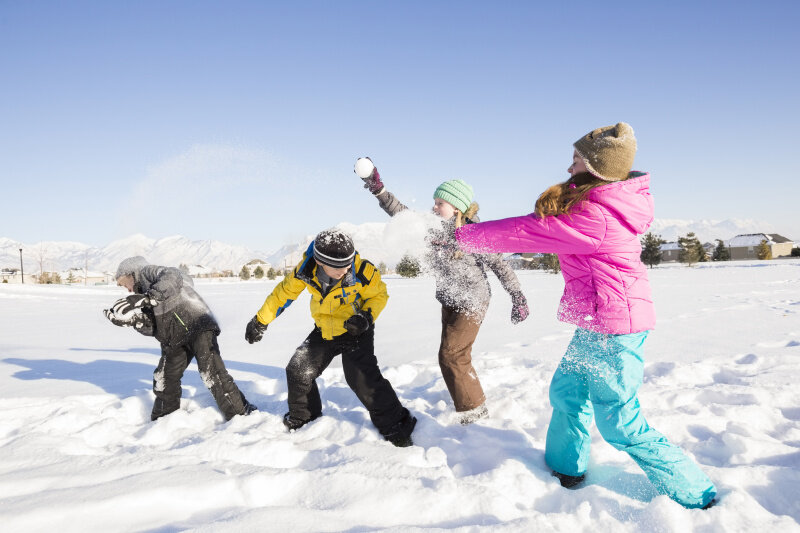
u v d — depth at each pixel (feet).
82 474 6.65
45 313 38.63
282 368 15.75
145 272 9.99
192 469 6.75
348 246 8.75
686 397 11.23
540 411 10.48
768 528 5.80
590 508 6.15
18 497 5.93
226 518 5.63
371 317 9.17
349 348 9.14
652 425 9.48
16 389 12.91
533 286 61.36
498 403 10.68
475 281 9.55
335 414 10.39
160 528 5.51
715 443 8.58
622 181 6.52
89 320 32.78
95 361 17.38
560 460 7.46
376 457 7.96
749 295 39.19
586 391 7.29
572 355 7.15
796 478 7.09
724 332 20.59
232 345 20.54
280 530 5.46
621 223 6.51
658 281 65.16
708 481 6.43
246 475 6.53
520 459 7.93
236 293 59.82
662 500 6.05
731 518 5.94
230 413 10.16
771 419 9.78
